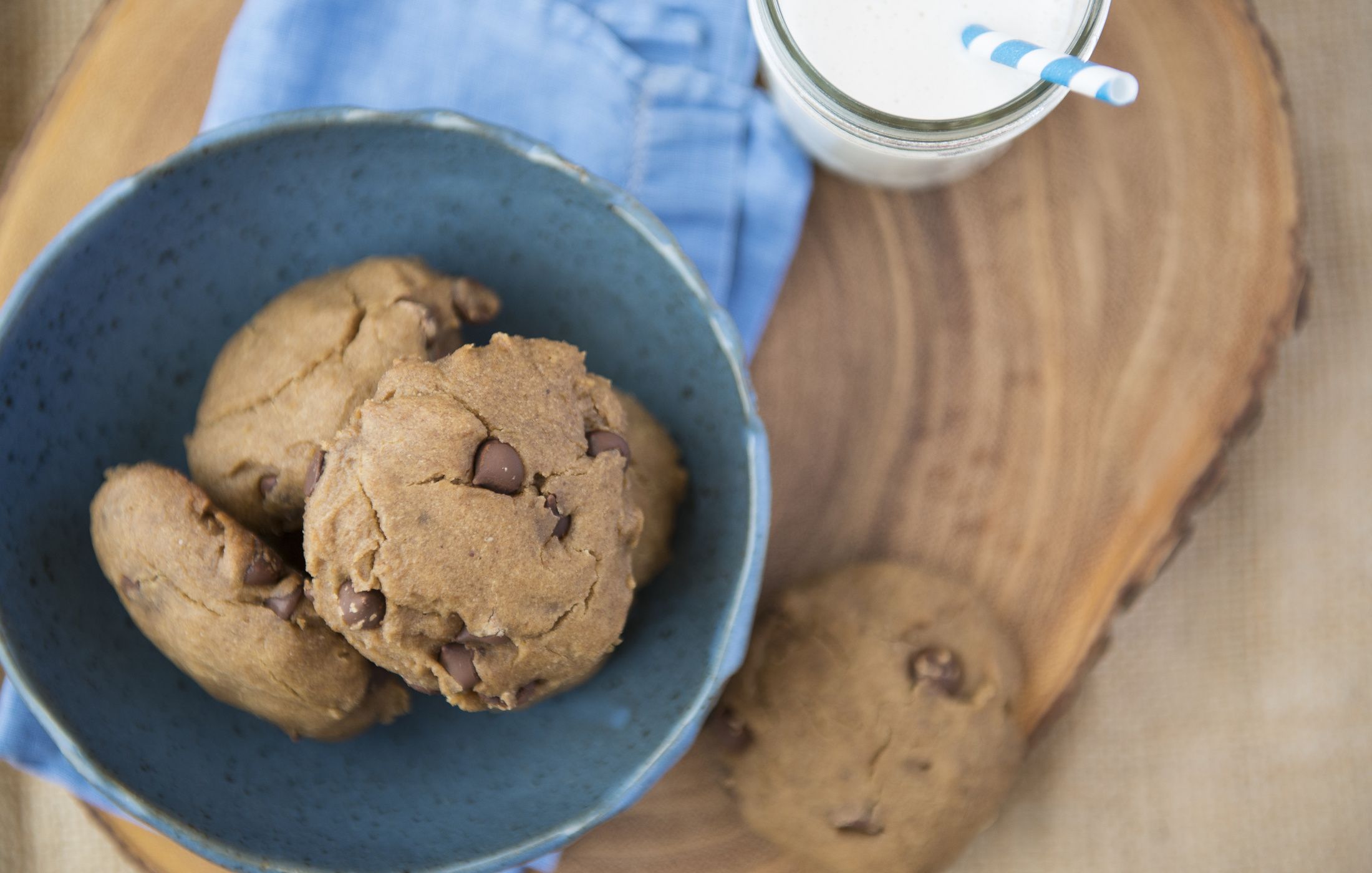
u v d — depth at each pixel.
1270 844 0.49
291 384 0.38
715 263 0.43
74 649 0.38
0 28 0.49
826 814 0.42
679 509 0.40
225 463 0.38
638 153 0.43
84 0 0.49
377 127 0.38
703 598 0.39
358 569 0.36
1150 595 0.49
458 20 0.43
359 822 0.39
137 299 0.39
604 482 0.37
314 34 0.42
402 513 0.36
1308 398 0.50
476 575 0.36
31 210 0.42
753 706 0.42
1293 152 0.43
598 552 0.37
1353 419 0.50
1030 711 0.43
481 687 0.37
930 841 0.42
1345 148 0.49
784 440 0.44
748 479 0.38
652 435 0.40
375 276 0.39
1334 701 0.49
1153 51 0.43
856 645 0.42
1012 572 0.43
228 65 0.42
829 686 0.42
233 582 0.37
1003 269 0.43
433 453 0.36
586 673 0.39
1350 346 0.50
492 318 0.40
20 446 0.38
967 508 0.44
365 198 0.40
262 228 0.40
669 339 0.40
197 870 0.42
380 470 0.36
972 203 0.43
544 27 0.43
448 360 0.37
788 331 0.44
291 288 0.40
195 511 0.37
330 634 0.38
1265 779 0.49
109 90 0.42
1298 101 0.49
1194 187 0.43
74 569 0.39
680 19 0.43
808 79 0.39
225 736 0.39
